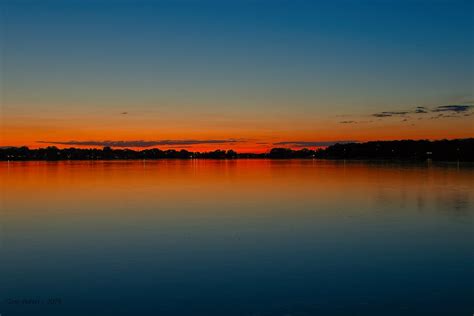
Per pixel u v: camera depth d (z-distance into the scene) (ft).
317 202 126.52
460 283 52.31
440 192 152.15
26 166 497.87
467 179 215.92
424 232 81.51
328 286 51.70
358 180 213.66
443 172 288.51
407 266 59.41
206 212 108.06
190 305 46.55
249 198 138.31
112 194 153.99
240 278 54.70
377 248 69.26
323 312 44.52
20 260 63.77
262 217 99.86
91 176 265.54
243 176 257.75
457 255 64.64
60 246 72.28
